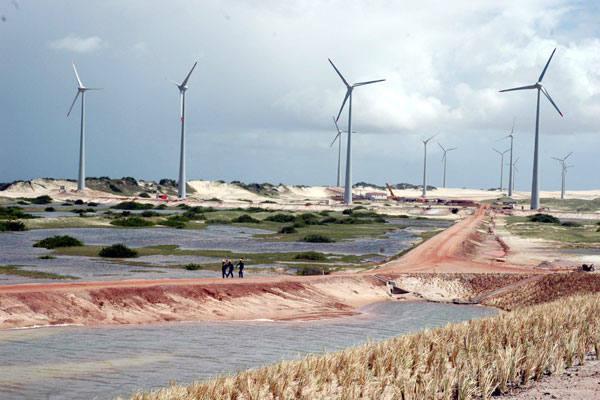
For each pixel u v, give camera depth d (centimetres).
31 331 5462
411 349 3672
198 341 5394
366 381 3027
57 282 7562
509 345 3675
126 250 11169
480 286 9856
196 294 7106
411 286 9631
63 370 4234
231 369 4419
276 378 3039
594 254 14350
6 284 7244
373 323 6875
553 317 4550
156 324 6131
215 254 12119
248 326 6278
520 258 13375
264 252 12912
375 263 11706
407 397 2884
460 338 3950
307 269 9912
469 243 15650
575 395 2997
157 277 8512
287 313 7181
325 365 3278
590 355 4028
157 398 2783
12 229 15338
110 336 5444
